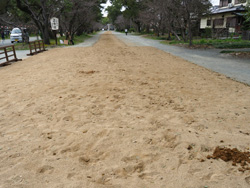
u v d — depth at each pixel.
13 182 2.72
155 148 3.43
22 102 5.63
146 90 6.48
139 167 3.00
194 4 20.25
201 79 7.71
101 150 3.42
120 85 7.01
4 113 4.95
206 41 22.98
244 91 6.25
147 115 4.68
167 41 27.75
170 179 2.73
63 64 10.88
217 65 10.41
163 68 9.74
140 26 61.50
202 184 2.62
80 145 3.57
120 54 14.67
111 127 4.16
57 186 2.64
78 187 2.62
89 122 4.40
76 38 34.22
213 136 3.71
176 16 24.25
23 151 3.42
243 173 2.78
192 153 3.25
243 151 3.25
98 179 2.77
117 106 5.23
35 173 2.89
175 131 3.91
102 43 26.09
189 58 12.83
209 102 5.39
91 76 8.24
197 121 4.30
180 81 7.46
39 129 4.15
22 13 27.75
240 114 4.60
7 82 7.74
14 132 4.05
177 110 4.93
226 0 31.62
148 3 33.31
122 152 3.35
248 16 17.11
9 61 12.16
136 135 3.83
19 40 28.20
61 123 4.38
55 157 3.25
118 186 2.62
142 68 9.72
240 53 13.70
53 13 25.09
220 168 2.89
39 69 9.91
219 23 31.77
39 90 6.62
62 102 5.56
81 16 29.17
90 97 5.91
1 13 26.44
